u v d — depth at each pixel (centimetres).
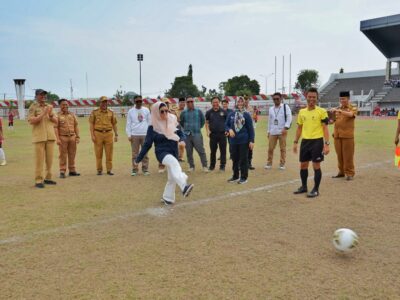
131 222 622
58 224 614
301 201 742
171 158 700
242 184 904
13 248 513
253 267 449
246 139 909
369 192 809
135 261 469
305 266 451
